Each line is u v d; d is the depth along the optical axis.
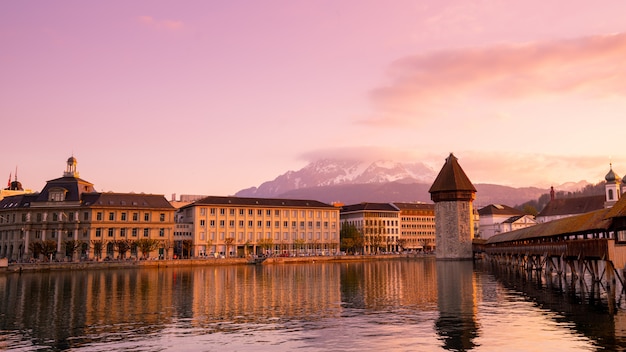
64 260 134.88
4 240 146.62
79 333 33.69
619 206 58.03
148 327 35.69
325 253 188.50
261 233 179.88
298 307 45.22
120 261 121.00
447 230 165.12
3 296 54.75
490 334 31.75
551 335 30.98
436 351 27.86
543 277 74.50
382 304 46.38
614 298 45.94
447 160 170.25
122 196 147.38
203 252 168.75
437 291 57.22
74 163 150.38
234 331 34.12
